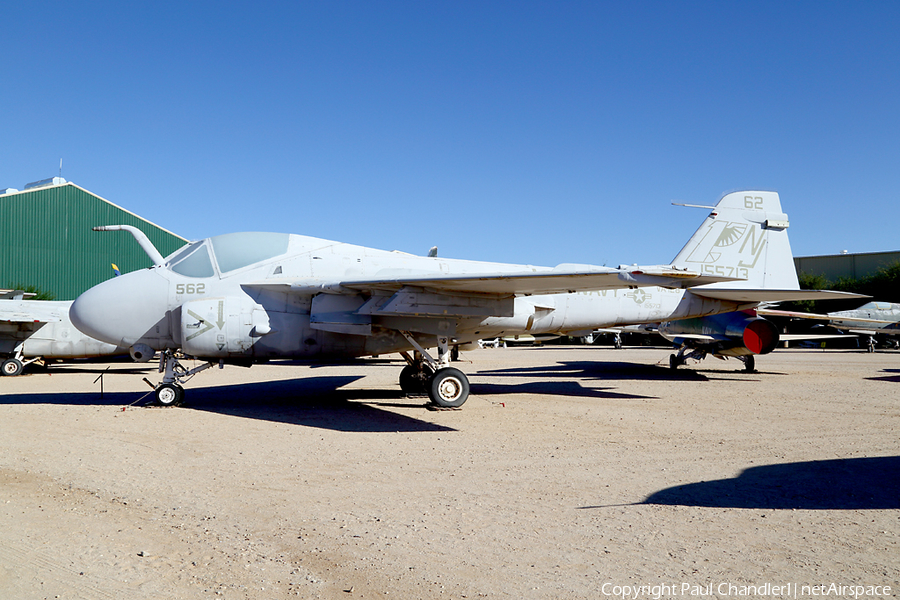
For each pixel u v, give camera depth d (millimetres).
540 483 5582
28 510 4711
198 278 10703
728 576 3443
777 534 4152
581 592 3246
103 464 6301
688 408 10719
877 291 48531
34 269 37656
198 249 11000
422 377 12703
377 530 4266
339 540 4059
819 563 3625
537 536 4137
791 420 9320
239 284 10711
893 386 14422
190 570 3549
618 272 8547
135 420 9203
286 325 10625
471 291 10336
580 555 3783
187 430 8344
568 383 15562
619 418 9555
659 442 7586
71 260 39094
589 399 12078
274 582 3381
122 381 17344
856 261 54719
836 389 13805
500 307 10664
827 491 5266
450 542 4020
